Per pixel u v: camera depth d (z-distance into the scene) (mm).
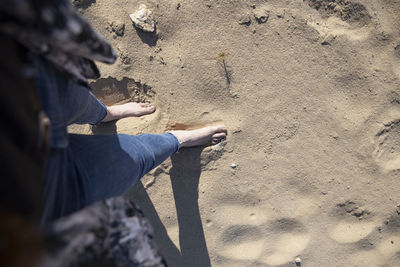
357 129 2123
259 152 2164
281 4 2092
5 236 491
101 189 1127
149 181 2201
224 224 2217
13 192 583
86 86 983
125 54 2123
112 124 2191
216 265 2227
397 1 2049
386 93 2098
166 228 2232
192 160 2172
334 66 2107
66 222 705
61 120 878
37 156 671
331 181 2154
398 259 2158
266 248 2217
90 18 2104
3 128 595
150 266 853
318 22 2100
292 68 2117
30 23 590
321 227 2186
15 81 627
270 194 2189
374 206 2148
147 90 2178
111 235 795
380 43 2080
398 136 2129
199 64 2125
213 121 2160
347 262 2180
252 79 2127
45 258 563
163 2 2096
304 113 2135
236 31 2107
